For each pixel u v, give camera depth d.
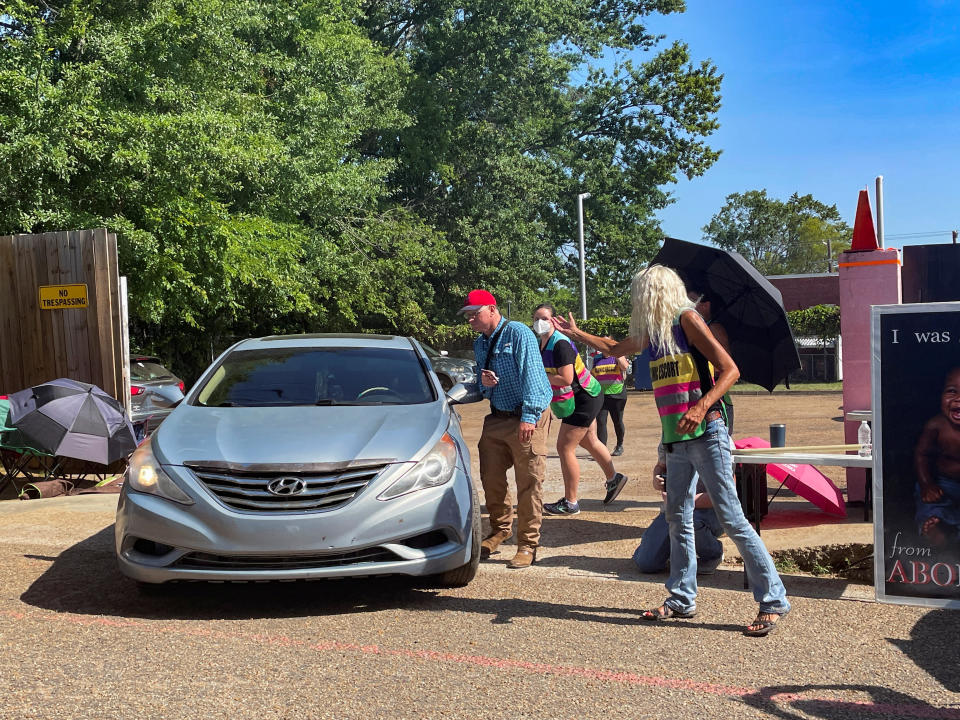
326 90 25.02
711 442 4.30
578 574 5.48
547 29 37.53
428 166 35.97
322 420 5.19
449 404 5.76
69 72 14.88
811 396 21.59
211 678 3.70
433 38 36.88
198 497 4.57
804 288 42.16
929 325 4.64
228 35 19.27
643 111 40.81
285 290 20.73
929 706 3.37
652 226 41.75
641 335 4.49
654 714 3.30
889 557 4.68
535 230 39.22
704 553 5.47
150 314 16.58
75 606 4.83
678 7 40.41
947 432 4.59
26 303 9.95
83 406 8.56
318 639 4.24
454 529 4.85
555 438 14.23
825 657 3.94
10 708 3.37
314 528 4.50
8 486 9.08
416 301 34.31
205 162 16.31
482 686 3.61
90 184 15.69
